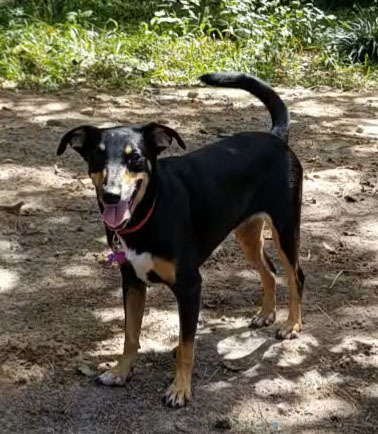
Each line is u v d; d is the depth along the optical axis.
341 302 2.41
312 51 5.48
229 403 1.92
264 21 5.46
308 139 3.88
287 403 1.93
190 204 1.92
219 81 2.26
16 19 5.22
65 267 2.58
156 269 1.88
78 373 2.03
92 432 1.81
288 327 2.22
